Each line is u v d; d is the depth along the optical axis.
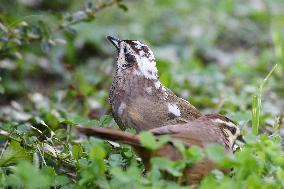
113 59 16.45
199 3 19.86
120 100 10.08
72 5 18.25
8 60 14.63
